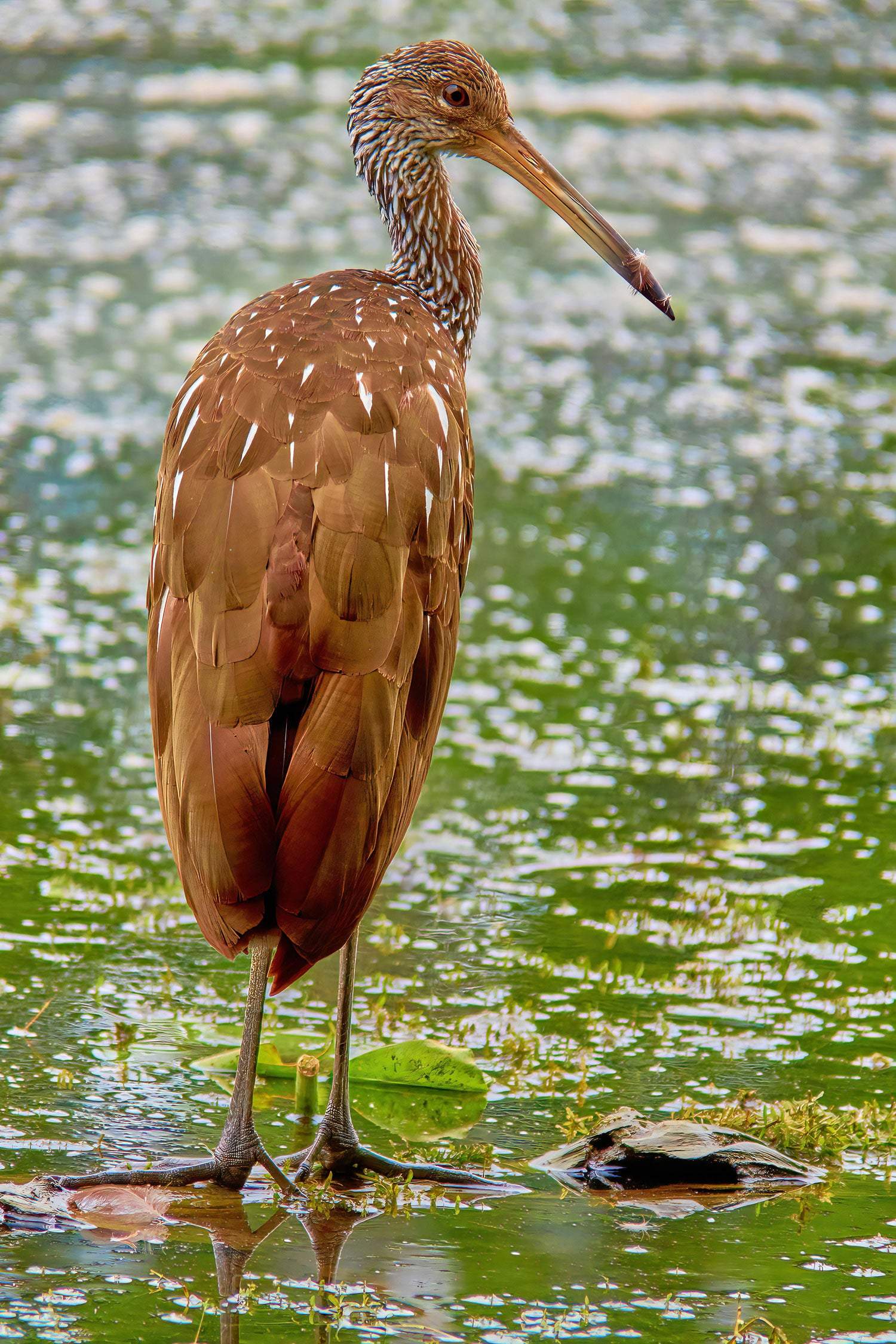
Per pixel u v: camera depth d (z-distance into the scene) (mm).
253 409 7707
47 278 24406
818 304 25984
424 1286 7008
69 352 21984
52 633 14906
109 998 9477
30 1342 6441
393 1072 8805
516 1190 7902
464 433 8383
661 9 42031
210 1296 6844
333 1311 6770
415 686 7605
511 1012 9602
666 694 14445
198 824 6988
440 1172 7949
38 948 9961
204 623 7223
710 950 10414
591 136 32281
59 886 10719
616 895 11094
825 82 37312
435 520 7762
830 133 34000
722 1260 7336
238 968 9992
